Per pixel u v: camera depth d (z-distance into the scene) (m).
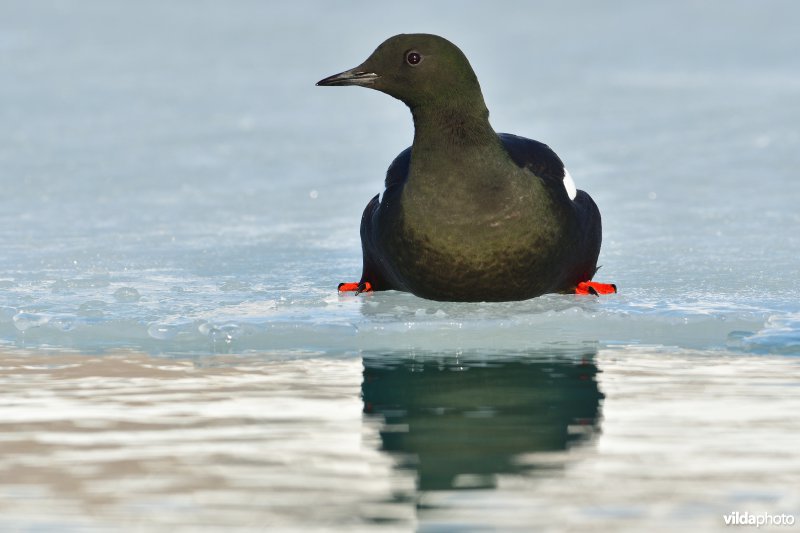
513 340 11.05
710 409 8.66
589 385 9.40
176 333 11.30
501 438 8.02
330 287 13.33
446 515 6.68
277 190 18.72
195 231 16.30
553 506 6.79
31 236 15.91
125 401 9.03
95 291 13.12
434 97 11.45
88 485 7.16
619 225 16.25
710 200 17.50
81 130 22.42
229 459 7.60
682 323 11.41
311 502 6.88
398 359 10.40
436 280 11.69
